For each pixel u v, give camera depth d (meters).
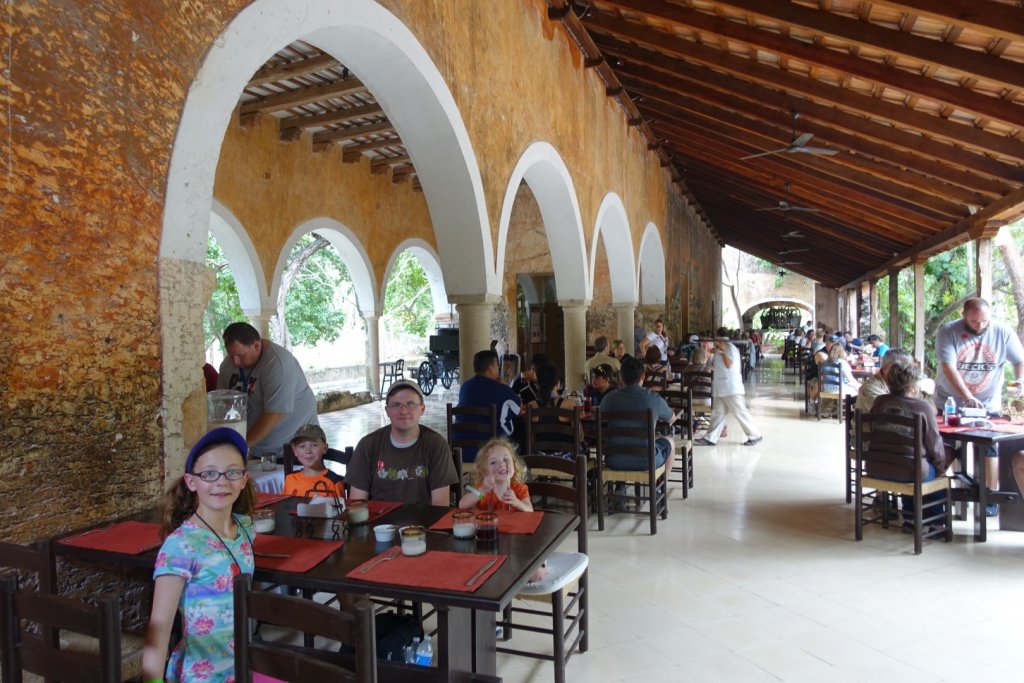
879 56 5.86
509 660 3.17
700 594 3.90
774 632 3.41
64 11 2.30
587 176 9.12
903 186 9.66
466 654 2.38
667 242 15.59
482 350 5.86
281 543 2.40
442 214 5.59
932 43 5.11
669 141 13.62
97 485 2.45
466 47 5.39
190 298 2.82
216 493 2.06
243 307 10.58
